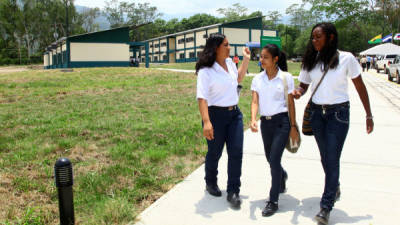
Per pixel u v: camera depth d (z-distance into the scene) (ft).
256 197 12.82
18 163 16.38
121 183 14.16
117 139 21.03
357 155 18.37
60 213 9.75
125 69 91.97
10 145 19.39
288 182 14.35
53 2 283.59
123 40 127.75
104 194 13.08
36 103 36.04
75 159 17.20
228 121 11.87
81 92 45.80
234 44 190.19
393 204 12.09
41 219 10.97
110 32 125.49
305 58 11.08
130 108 32.86
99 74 76.02
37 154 17.87
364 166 16.48
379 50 115.34
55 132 22.36
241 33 191.31
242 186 13.94
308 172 15.62
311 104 11.20
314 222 10.75
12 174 14.82
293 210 11.64
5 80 61.41
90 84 57.11
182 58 226.79
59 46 140.36
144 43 131.75
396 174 15.28
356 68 10.59
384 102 38.68
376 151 19.07
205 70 11.52
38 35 285.23
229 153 12.00
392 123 26.71
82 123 25.48
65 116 28.22
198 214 11.41
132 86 53.31
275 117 11.25
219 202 12.37
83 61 123.34
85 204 12.25
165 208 11.86
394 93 48.42
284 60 11.59
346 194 13.05
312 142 21.24
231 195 11.89
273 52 11.15
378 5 183.32
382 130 24.26
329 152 10.59
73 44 121.49
